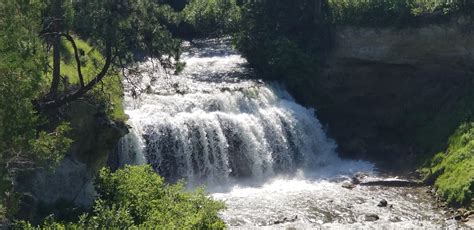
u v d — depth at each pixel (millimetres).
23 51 17625
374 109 44719
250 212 31609
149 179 25234
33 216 22969
